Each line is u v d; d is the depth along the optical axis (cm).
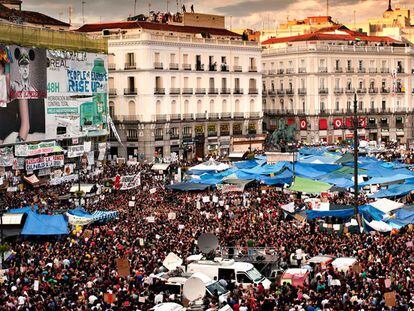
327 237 5634
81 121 11638
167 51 13700
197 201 7444
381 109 17262
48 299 3878
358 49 16925
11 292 4053
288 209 6612
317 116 16450
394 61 17462
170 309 3662
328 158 9988
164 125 13625
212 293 3962
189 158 13862
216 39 14575
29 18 13088
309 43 16575
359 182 7912
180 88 13938
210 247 4744
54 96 10925
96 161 12181
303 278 4291
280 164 8950
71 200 7856
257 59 15388
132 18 15762
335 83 16688
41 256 5025
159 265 4694
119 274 4447
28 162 10012
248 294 3956
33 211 6069
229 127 14875
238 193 8188
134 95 13438
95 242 5472
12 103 9931
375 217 6275
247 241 5344
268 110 17312
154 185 9100
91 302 3862
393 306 3744
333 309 3647
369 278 4350
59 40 11088
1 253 4922
